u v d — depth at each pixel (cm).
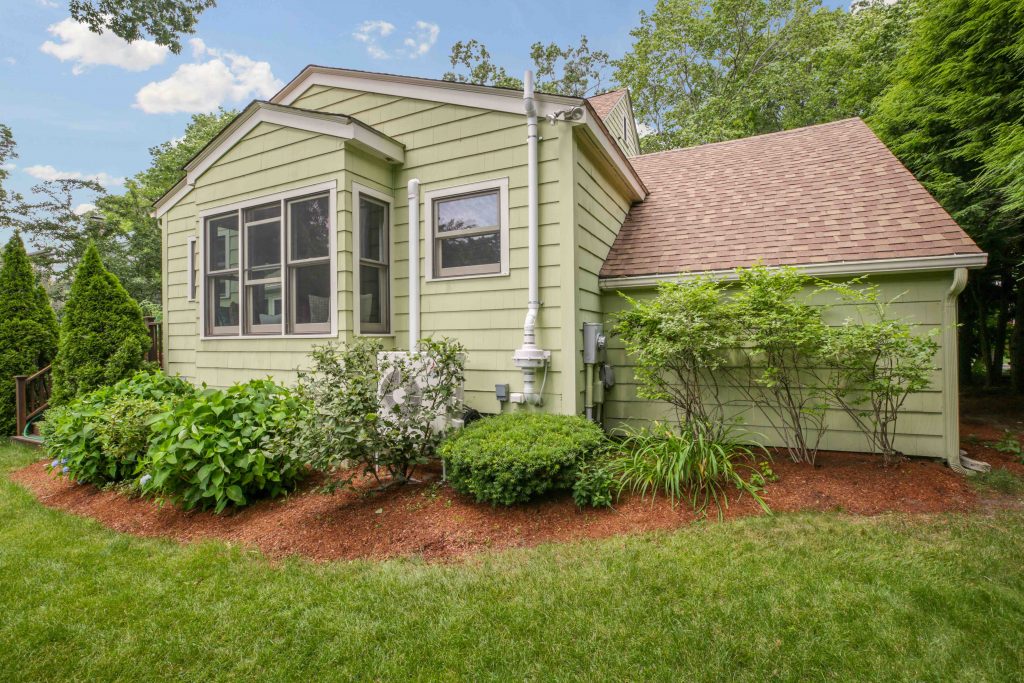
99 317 692
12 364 737
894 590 242
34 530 366
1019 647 203
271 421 400
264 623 238
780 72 1720
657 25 1892
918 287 441
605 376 516
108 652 219
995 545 286
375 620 236
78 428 464
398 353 433
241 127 561
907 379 391
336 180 495
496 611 238
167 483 373
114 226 1706
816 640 209
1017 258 831
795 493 359
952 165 839
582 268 487
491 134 495
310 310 519
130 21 785
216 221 598
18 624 239
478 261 506
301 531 338
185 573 290
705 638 212
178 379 588
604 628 221
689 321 414
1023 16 641
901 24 1234
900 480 379
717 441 429
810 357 446
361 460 381
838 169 627
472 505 360
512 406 482
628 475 370
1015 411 747
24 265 781
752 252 512
